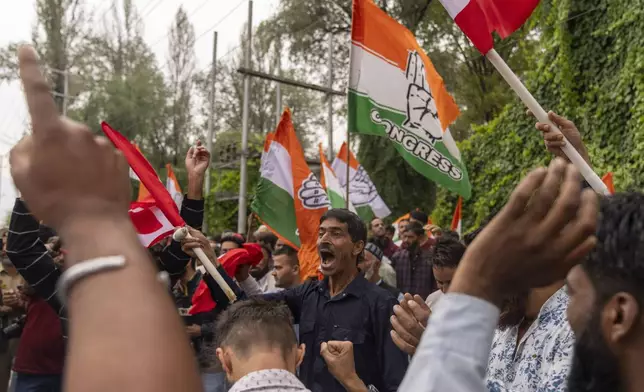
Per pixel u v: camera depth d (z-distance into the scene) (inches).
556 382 88.5
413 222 347.3
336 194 355.6
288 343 105.4
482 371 37.8
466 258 39.5
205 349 189.0
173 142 1215.6
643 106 384.8
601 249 41.6
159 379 27.6
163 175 1156.5
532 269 38.4
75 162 30.5
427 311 99.0
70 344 28.7
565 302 96.8
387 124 225.0
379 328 151.9
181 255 181.0
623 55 404.5
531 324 101.3
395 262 355.3
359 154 752.3
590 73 431.2
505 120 546.9
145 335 28.4
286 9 970.7
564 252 37.9
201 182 175.8
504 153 545.6
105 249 30.0
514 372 102.8
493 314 38.5
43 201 30.3
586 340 42.6
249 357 102.9
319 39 974.4
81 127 31.2
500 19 139.3
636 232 40.1
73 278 29.5
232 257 198.2
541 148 504.7
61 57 1032.2
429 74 228.4
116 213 31.0
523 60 885.8
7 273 318.3
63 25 1049.5
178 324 29.6
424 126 224.2
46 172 30.2
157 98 1147.9
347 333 154.1
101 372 27.4
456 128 965.2
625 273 40.1
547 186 37.7
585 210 37.9
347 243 162.2
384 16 228.2
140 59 1164.5
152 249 202.2
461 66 941.8
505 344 105.9
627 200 42.4
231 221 1160.2
